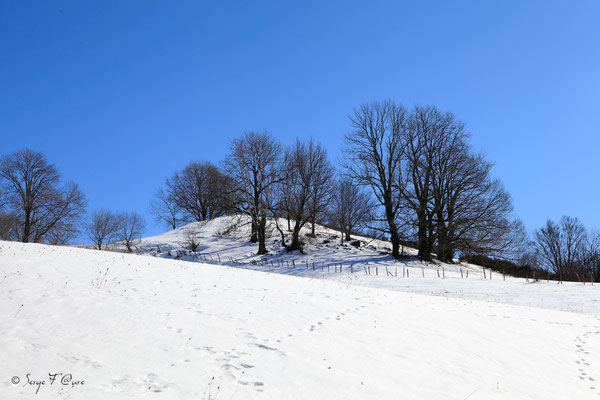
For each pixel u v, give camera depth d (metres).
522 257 49.53
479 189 42.09
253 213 47.12
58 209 48.59
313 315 14.31
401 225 42.47
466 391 9.57
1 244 20.94
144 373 8.62
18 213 46.66
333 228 56.94
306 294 17.59
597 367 12.05
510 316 17.19
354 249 47.25
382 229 43.72
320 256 44.03
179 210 72.00
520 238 44.78
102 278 16.22
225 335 11.54
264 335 11.84
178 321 12.26
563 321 17.19
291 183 47.59
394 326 13.94
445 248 42.44
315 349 11.12
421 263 40.47
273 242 50.41
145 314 12.52
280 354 10.52
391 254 44.34
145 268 19.38
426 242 42.53
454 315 16.39
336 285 21.48
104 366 8.73
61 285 14.45
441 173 43.16
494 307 19.19
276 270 39.06
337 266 39.25
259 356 10.26
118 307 12.86
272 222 52.22
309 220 51.22
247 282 19.02
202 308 13.82
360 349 11.49
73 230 49.19
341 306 15.98
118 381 8.08
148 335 10.90
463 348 12.55
